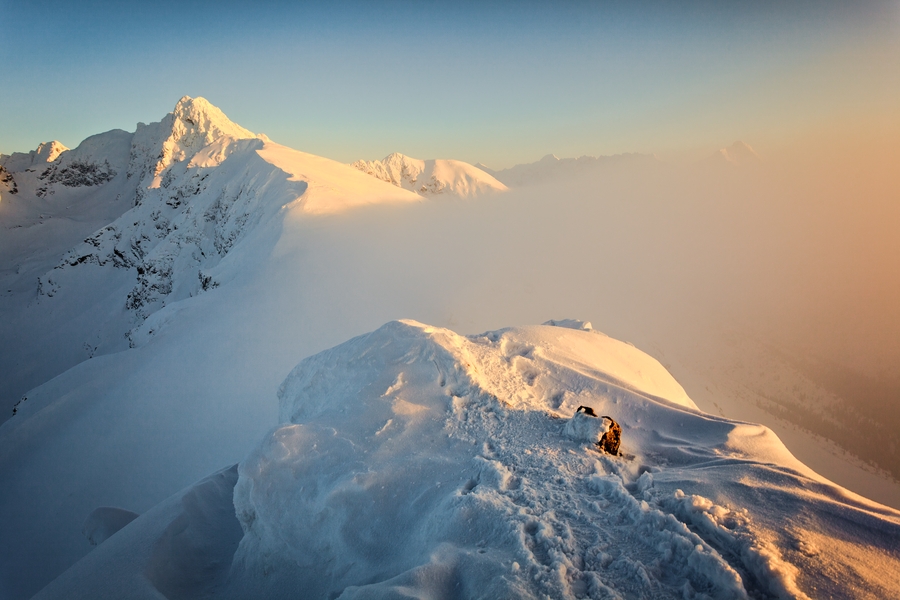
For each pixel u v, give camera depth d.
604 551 3.96
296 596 4.86
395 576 4.01
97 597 5.14
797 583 3.48
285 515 5.32
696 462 5.80
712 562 3.61
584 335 9.99
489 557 3.86
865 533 4.05
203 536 6.47
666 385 9.90
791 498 4.49
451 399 6.71
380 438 5.91
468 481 5.10
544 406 6.97
